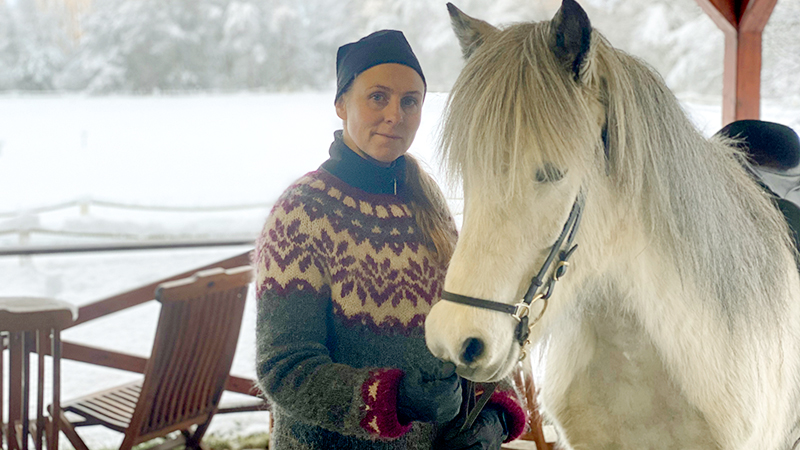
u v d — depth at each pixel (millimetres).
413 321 1017
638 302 1021
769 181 1379
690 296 1012
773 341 1094
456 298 849
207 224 8711
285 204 1012
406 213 1060
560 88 849
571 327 1140
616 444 1121
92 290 5914
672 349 1028
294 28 32344
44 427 2027
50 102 28359
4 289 5875
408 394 875
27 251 3961
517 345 897
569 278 936
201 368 2250
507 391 1130
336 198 1016
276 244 986
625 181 933
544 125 828
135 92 32062
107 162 15289
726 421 1033
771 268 1103
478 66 916
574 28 854
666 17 18688
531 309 916
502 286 849
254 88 32719
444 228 1103
